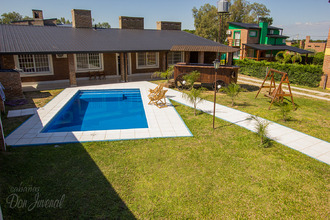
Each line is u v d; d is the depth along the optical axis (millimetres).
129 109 11883
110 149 6781
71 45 15750
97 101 13492
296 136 8055
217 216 4367
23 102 11688
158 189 5062
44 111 10289
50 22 35906
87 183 5172
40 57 16953
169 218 4285
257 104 11992
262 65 21781
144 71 22047
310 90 15992
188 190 5055
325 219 4336
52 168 5695
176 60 23516
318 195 5000
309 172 5855
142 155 6477
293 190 5145
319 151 6988
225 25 54219
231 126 8805
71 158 6199
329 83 16234
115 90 15500
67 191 4887
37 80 17141
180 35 24047
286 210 4555
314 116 10305
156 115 10109
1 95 9734
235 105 11781
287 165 6148
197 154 6609
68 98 12750
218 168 5930
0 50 12898
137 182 5281
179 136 7812
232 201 4766
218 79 14320
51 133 7840
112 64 20375
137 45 18203
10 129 8133
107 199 4707
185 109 11008
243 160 6348
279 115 10195
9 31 16391
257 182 5398
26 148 6684
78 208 4434
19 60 16250
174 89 15477
